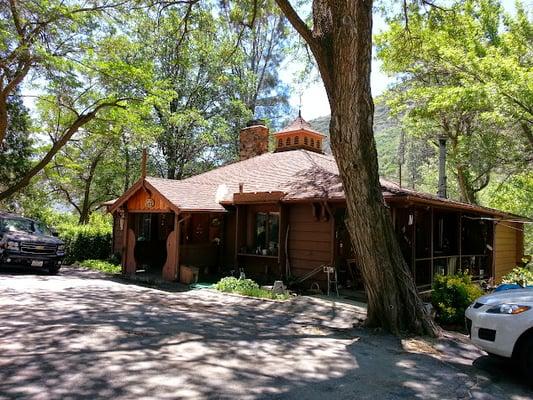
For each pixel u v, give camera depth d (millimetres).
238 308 9664
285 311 9508
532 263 18453
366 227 7652
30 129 23547
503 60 12672
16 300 9148
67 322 7301
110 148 26922
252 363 5520
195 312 8922
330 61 8000
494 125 16469
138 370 4973
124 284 12805
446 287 9156
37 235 14367
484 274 15602
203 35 13312
